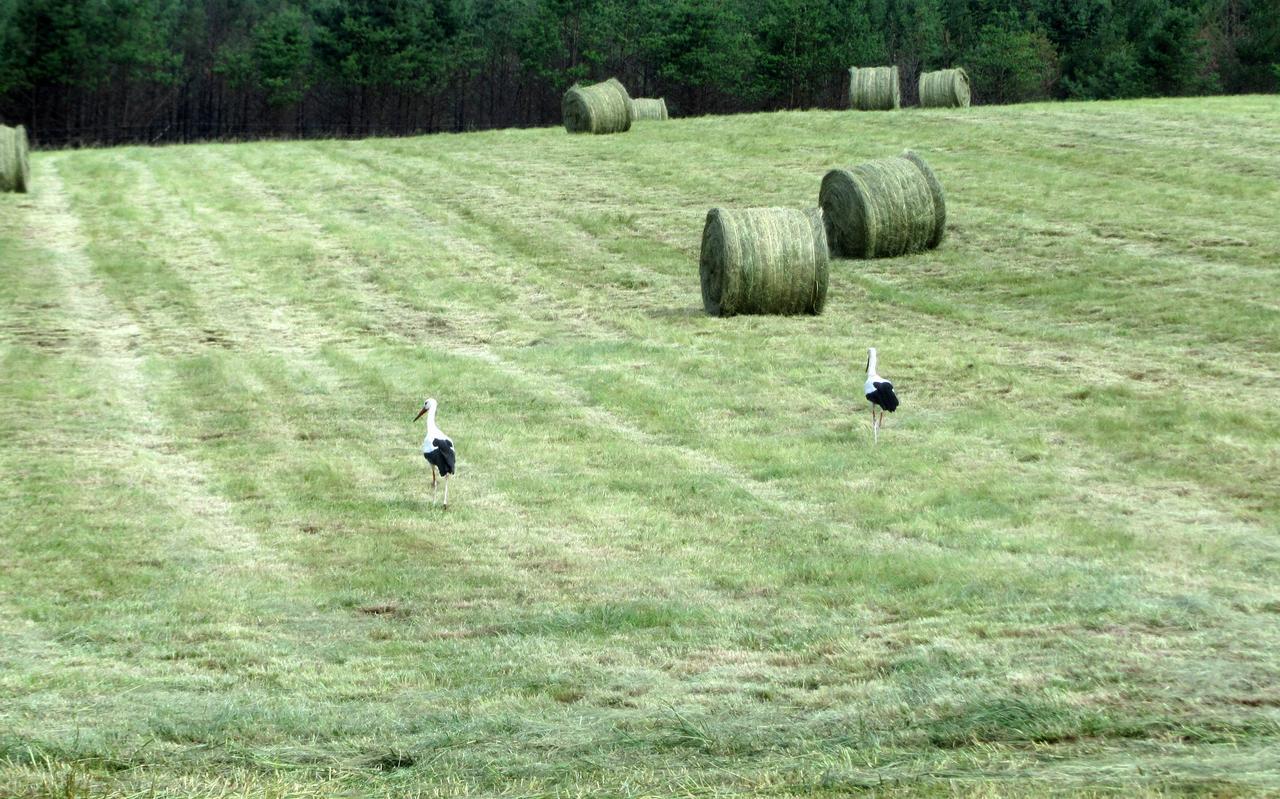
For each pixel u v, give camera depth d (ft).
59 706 41.93
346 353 106.73
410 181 183.73
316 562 60.18
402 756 37.14
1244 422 78.54
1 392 92.89
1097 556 57.31
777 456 76.07
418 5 434.71
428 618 52.54
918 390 90.02
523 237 150.00
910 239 134.10
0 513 67.21
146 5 420.36
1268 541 58.70
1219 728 35.37
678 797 32.73
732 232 112.37
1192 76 404.16
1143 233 135.54
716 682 43.37
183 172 194.29
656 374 96.58
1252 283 115.24
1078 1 487.61
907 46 463.01
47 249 145.59
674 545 61.72
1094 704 38.04
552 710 41.16
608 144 205.77
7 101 412.57
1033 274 123.65
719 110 453.99
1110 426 78.95
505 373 98.99
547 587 56.18
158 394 94.22
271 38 417.90
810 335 106.93
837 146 192.65
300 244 148.05
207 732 39.50
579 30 443.73
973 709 38.32
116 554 61.26
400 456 78.79
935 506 66.49
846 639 47.57
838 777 33.45
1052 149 180.96
